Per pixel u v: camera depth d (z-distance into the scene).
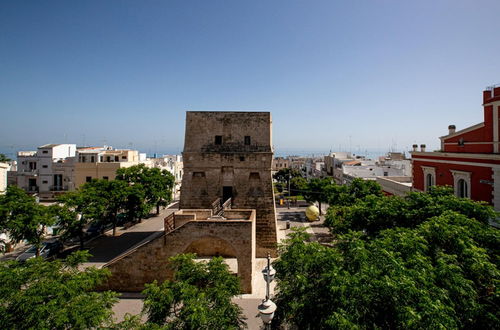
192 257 15.39
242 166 30.30
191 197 30.38
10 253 30.38
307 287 11.48
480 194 24.09
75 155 59.53
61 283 12.49
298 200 65.25
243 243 21.73
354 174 61.22
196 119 31.33
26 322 10.57
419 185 33.69
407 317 8.25
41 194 55.78
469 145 27.09
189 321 11.02
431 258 12.06
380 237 15.99
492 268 10.51
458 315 9.68
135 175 41.97
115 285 22.06
